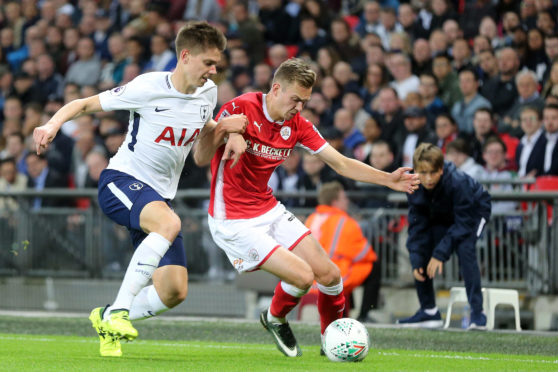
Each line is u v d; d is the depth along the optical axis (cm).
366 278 2220
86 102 1241
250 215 1352
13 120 3653
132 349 1533
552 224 2205
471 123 2780
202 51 1223
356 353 1259
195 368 1108
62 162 3158
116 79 3738
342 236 2183
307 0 3478
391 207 2442
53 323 2145
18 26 4319
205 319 2272
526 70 2833
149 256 1202
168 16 3875
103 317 1232
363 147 2830
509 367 1241
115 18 4075
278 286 1343
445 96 2923
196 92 1269
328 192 2241
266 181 1369
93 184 3008
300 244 1343
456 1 3234
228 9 3875
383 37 3341
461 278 2306
